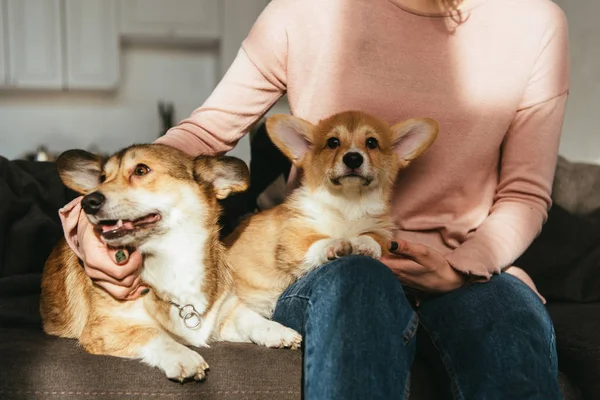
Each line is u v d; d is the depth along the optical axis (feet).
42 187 7.13
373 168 5.23
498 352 4.17
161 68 17.70
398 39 5.28
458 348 4.38
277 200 7.39
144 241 4.69
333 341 3.80
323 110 5.47
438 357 4.61
